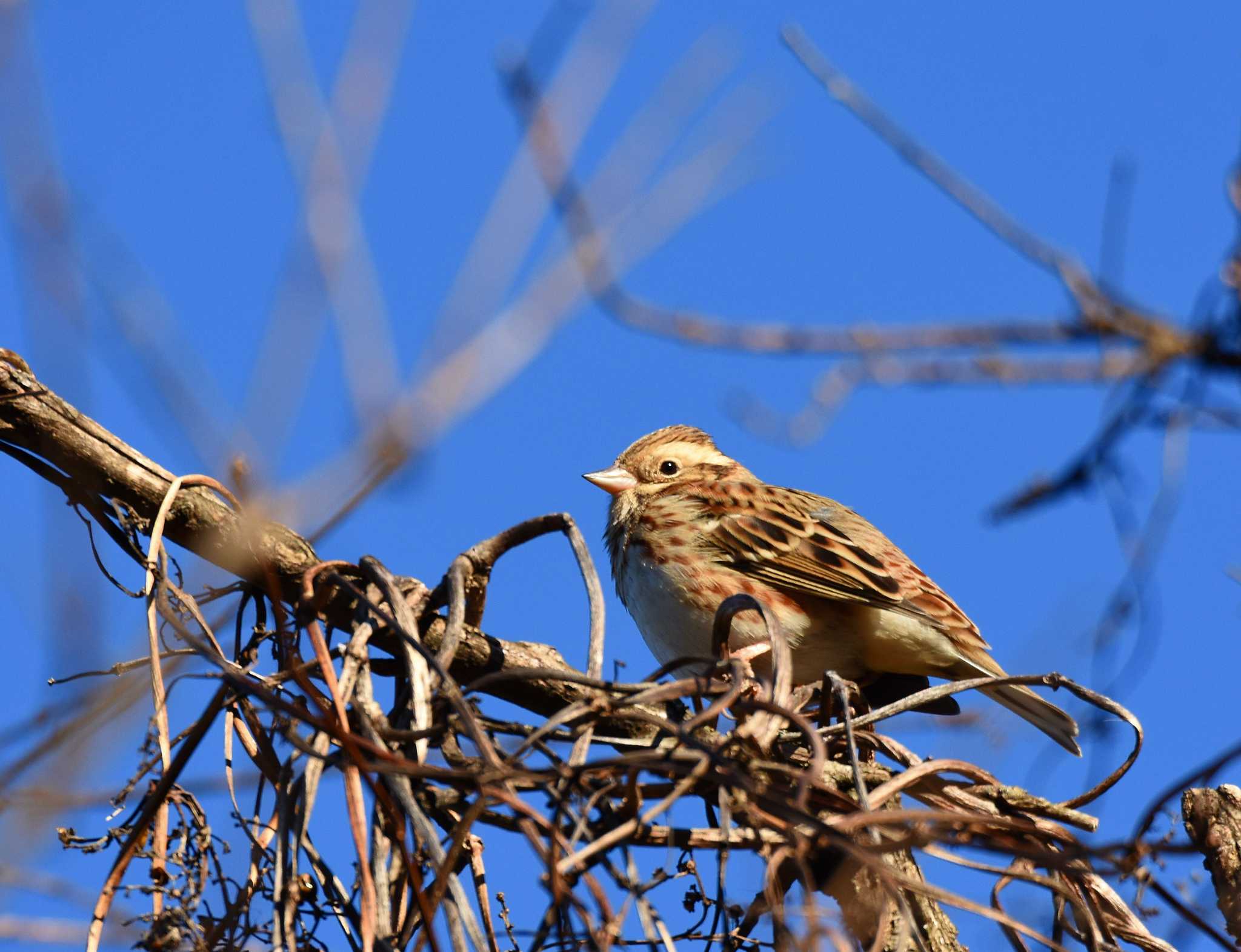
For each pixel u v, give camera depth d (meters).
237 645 7.53
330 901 6.39
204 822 6.39
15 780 5.96
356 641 6.82
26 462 7.61
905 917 5.43
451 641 6.87
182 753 6.37
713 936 6.40
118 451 7.46
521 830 5.82
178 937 5.92
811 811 6.59
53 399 7.49
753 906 6.23
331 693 6.47
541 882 5.61
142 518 7.47
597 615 7.30
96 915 6.07
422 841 5.98
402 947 6.33
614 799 6.27
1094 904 6.88
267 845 6.56
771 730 6.20
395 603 6.82
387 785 6.15
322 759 6.18
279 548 7.36
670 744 6.64
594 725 6.20
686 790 5.74
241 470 5.72
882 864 5.53
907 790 7.18
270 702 6.00
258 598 7.62
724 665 6.40
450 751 6.49
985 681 7.48
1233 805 7.32
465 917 5.60
